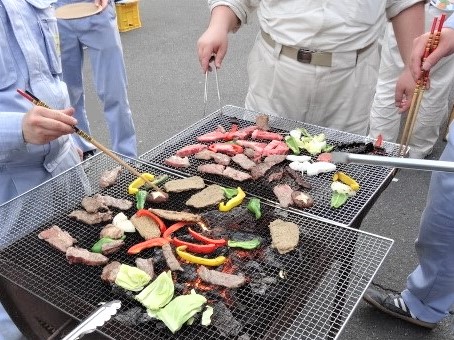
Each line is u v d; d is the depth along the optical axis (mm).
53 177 1943
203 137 2225
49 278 1479
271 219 1709
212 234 1635
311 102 2422
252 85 2600
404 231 3195
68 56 3676
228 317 1312
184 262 1543
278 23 2297
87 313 1345
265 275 1466
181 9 8055
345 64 2295
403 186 3664
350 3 2150
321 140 2141
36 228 1690
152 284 1391
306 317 1304
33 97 1624
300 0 2203
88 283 1463
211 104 4973
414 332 2465
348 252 1512
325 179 1927
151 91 5266
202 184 1885
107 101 3834
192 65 5910
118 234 1629
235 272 1489
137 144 4285
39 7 1888
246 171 1999
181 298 1337
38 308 1495
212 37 2277
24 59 1821
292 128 2305
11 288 1530
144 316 1329
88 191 1894
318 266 1477
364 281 1376
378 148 2061
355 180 1898
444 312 2352
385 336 2443
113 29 3662
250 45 6555
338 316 1264
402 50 2391
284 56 2352
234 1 2402
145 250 1600
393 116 3604
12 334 1977
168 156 2129
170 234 1649
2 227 1678
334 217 1705
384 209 3414
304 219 1690
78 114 3973
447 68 3379
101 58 3682
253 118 2432
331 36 2211
